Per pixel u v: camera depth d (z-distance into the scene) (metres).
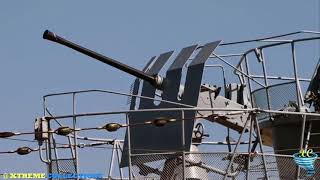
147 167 76.38
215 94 80.56
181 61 78.12
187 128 75.06
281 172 74.75
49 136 74.31
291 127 79.81
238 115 80.69
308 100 79.81
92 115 73.75
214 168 74.06
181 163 74.50
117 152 80.81
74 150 75.31
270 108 80.38
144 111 73.56
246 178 73.81
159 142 76.50
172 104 77.12
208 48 77.62
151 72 79.12
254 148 77.69
